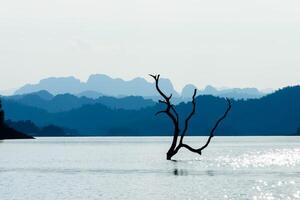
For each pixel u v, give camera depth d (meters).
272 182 122.44
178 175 140.38
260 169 161.25
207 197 100.19
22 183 122.25
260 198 98.69
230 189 110.50
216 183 121.12
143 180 128.00
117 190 109.44
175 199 98.06
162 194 104.06
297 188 111.31
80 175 142.00
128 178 132.62
